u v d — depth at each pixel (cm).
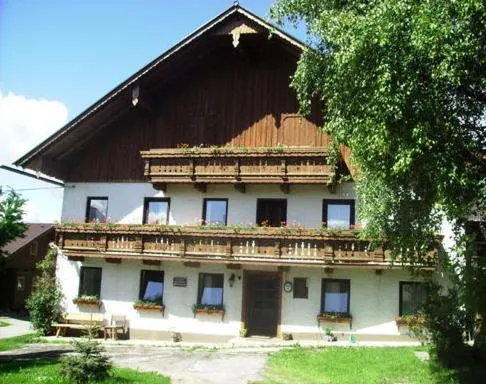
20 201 1352
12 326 3136
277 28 2261
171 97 2598
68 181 2658
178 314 2408
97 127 2627
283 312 2294
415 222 1389
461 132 1064
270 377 1542
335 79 1255
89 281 2562
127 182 2583
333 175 2066
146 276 2500
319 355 1844
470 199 1077
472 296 1186
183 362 1773
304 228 2205
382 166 1166
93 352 1330
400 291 2220
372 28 1028
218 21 2338
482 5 938
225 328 2347
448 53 953
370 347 1989
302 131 2414
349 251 2150
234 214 2428
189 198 2495
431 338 1644
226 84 2547
